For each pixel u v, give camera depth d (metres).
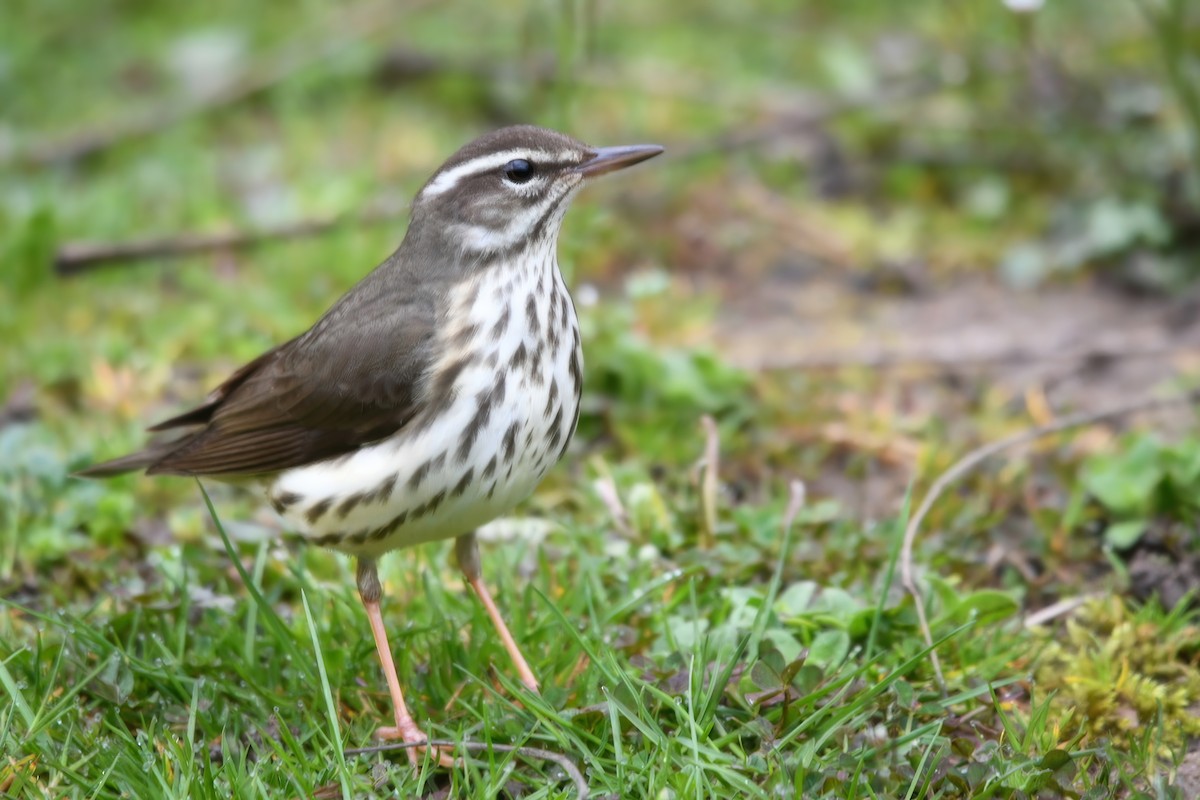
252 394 10.25
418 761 9.28
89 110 20.42
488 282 9.70
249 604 10.64
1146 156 17.14
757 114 19.36
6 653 10.01
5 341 15.20
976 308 16.52
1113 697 9.66
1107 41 19.42
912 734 8.80
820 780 8.57
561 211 10.09
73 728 9.23
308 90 20.62
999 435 13.62
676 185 18.31
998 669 10.07
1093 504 12.08
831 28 21.36
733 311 16.59
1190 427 13.70
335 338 9.79
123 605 10.91
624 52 20.91
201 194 18.06
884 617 10.26
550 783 8.67
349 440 9.63
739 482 12.98
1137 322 16.03
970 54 18.52
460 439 9.34
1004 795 8.65
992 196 17.92
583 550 11.41
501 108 20.20
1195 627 10.48
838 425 13.65
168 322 15.48
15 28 21.83
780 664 9.37
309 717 9.30
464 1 22.03
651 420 13.45
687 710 9.06
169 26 22.50
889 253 17.42
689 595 10.73
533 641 10.38
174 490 12.88
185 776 8.69
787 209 18.11
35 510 12.26
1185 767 9.17
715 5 21.95
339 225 16.94
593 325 14.14
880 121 19.08
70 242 17.03
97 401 14.25
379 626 9.77
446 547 11.80
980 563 11.38
